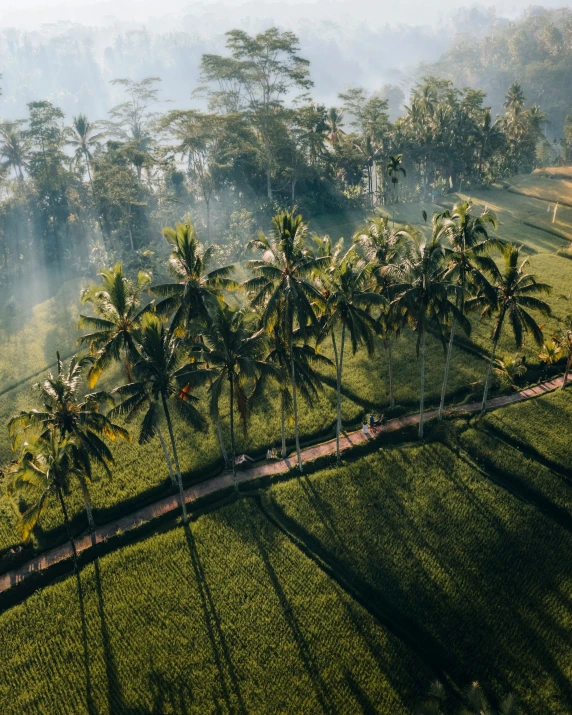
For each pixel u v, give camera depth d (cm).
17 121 11462
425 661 3747
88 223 11675
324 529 4600
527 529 4547
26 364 7475
